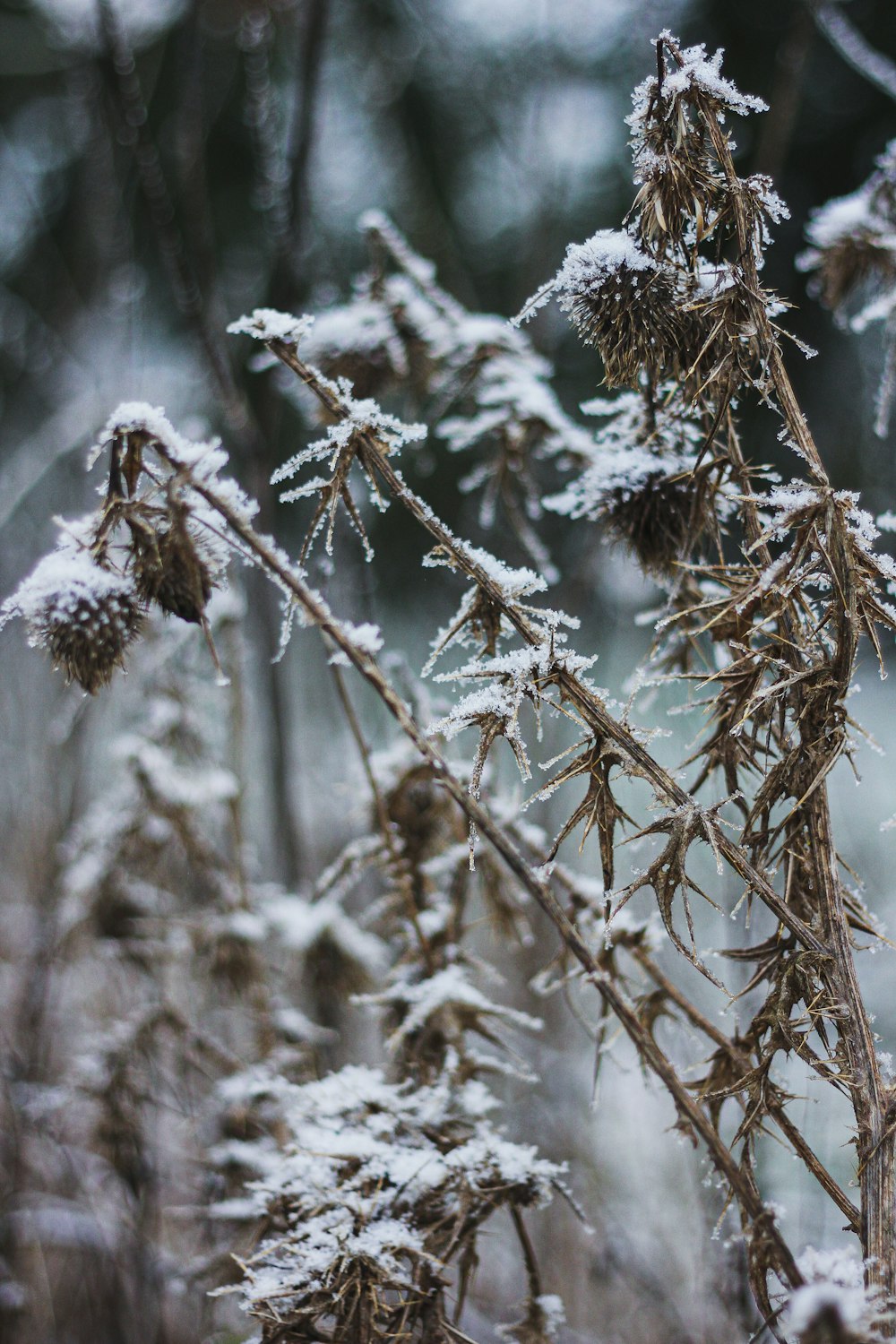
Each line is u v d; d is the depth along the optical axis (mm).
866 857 2285
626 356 935
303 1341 940
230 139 3758
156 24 2477
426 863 1099
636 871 909
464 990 1045
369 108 2943
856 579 895
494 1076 1607
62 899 1454
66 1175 1553
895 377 1110
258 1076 1195
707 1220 1176
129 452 909
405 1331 939
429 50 3227
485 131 3549
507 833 1080
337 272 3221
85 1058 1262
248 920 1271
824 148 3900
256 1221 1040
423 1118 999
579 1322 1385
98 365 2225
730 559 1076
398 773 1104
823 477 898
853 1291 867
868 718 3527
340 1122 1008
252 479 1414
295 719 2434
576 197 3500
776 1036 905
